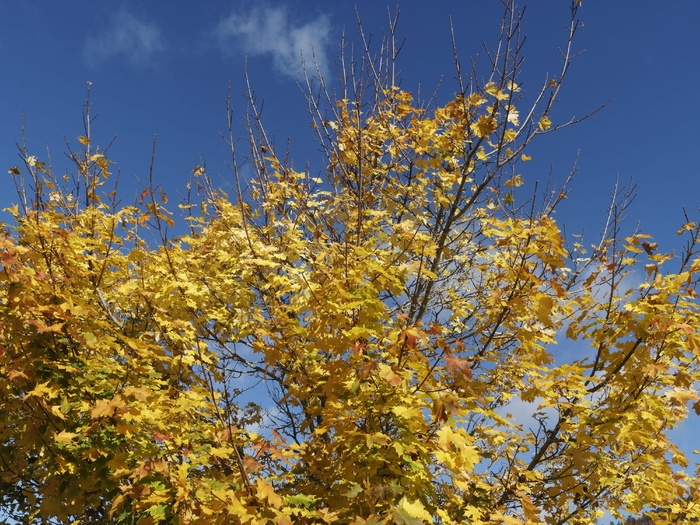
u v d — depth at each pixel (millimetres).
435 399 3283
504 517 3836
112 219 5051
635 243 4715
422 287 6258
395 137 6043
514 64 5223
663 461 5273
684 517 5461
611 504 5508
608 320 4832
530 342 4426
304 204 5883
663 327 4352
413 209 6363
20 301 3889
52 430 4145
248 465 3297
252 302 5625
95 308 5219
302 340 4555
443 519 3756
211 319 5902
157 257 4793
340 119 5887
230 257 5402
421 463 3559
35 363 4148
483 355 4875
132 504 4008
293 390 4484
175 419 4156
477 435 5086
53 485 4109
